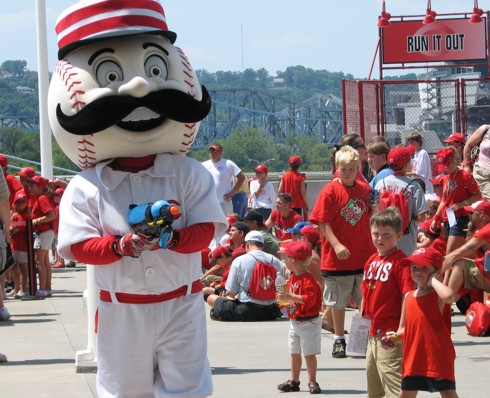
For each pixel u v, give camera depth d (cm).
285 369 959
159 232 602
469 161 1452
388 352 717
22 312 1432
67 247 639
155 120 640
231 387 880
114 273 635
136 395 653
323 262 1005
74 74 639
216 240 1574
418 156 1694
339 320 1009
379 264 736
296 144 18138
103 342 649
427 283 670
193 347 648
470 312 1105
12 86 19125
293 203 1948
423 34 2559
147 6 646
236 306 1283
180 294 645
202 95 669
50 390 886
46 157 2031
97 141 640
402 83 2203
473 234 1120
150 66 643
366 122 2202
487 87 2258
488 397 813
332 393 845
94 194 638
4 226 1154
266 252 1420
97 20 636
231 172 1823
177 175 651
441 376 668
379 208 1008
